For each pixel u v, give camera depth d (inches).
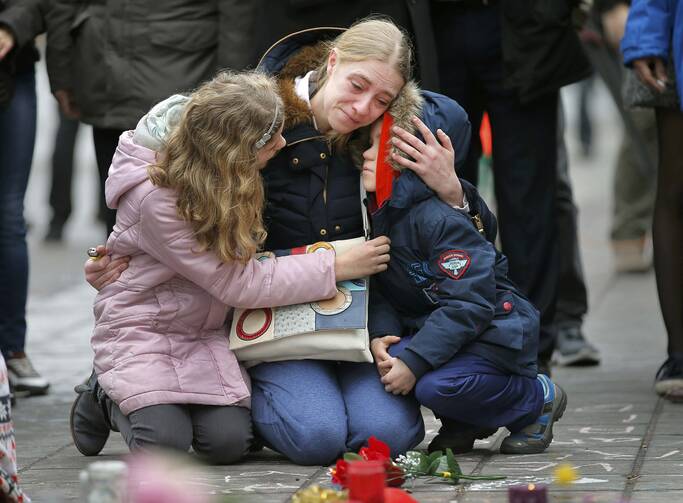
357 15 510.9
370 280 438.9
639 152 768.9
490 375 416.8
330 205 434.0
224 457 420.2
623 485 379.6
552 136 553.3
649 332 725.3
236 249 408.5
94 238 1208.2
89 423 441.4
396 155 418.9
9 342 574.2
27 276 577.6
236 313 427.5
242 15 532.1
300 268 416.5
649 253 1004.6
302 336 419.8
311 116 430.3
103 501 281.3
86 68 546.0
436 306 426.0
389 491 325.1
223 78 412.2
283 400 421.7
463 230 418.6
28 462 439.8
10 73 555.2
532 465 411.2
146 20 538.3
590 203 1455.5
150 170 407.2
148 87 537.3
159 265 416.8
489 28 537.0
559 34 529.0
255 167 406.6
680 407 514.3
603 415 500.7
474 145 565.0
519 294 432.5
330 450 416.5
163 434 406.3
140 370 411.5
